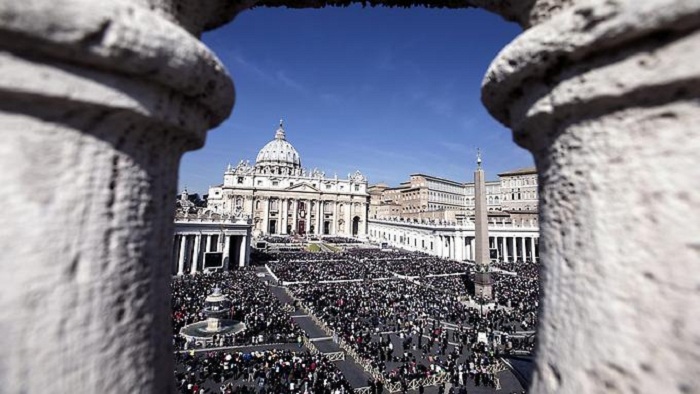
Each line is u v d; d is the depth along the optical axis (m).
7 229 1.79
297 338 25.45
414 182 129.50
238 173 119.38
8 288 1.77
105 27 1.83
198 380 18.83
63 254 1.90
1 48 1.74
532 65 2.20
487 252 39.28
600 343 1.94
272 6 4.09
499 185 114.56
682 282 1.70
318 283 45.03
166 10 2.30
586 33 1.92
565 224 2.29
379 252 80.25
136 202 2.25
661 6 1.66
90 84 1.91
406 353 23.92
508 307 35.59
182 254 50.41
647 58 1.80
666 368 1.69
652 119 1.86
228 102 2.78
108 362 2.02
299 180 126.75
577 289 2.13
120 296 2.12
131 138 2.20
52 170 1.91
